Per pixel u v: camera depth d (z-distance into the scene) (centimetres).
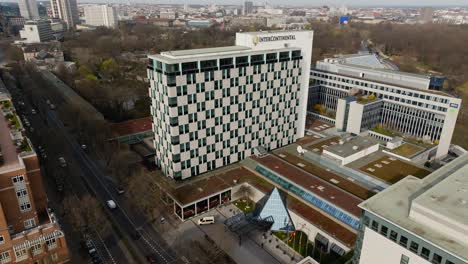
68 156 13238
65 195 10550
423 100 13600
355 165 11000
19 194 7294
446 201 5462
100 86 19900
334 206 8906
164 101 9656
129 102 19362
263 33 11394
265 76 11219
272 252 8406
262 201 10000
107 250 8388
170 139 9912
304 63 12475
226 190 10112
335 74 16625
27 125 15838
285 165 11188
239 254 8344
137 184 10525
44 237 7412
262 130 11894
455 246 4894
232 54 10306
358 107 13775
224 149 11081
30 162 7756
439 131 13350
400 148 12325
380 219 5650
